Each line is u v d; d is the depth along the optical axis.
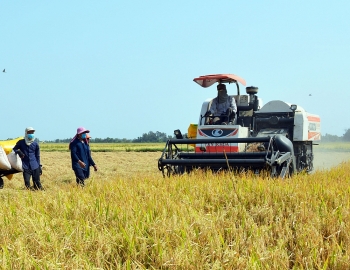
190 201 7.35
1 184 13.78
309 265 4.88
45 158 32.91
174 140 11.78
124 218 6.25
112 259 5.11
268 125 13.80
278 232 5.84
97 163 26.94
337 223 6.07
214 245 5.23
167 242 5.24
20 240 5.40
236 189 7.98
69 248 5.19
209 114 13.35
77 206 7.00
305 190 7.98
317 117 15.23
